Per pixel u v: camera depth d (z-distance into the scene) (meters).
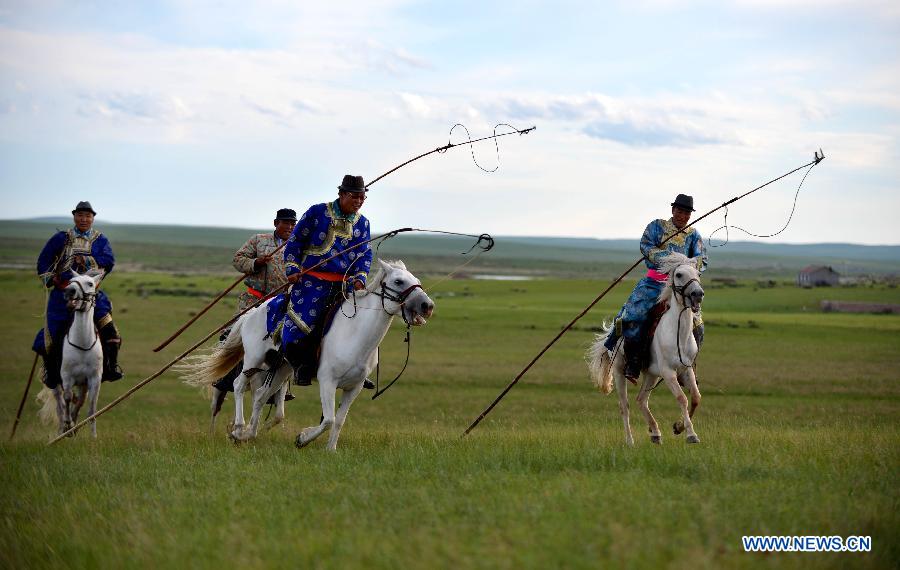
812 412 31.31
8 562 7.96
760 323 83.88
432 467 11.17
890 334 74.00
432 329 78.31
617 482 9.87
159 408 35.25
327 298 13.36
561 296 134.88
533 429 20.14
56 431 17.17
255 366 14.57
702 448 12.82
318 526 8.40
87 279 15.84
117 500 9.70
